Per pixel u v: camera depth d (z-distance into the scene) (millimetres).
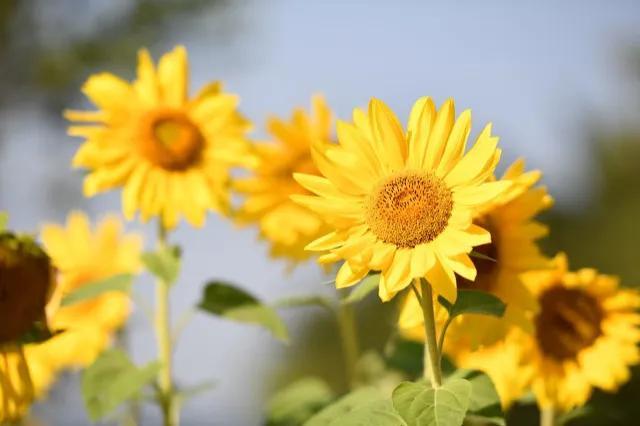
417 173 1504
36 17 7742
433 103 1515
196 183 2164
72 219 2410
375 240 1492
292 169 2391
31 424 2326
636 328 1919
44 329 1597
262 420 2086
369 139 1516
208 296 2025
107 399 1894
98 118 2156
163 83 2205
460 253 1467
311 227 2365
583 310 1866
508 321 1668
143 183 2143
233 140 2197
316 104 2424
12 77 7656
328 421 1614
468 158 1499
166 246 2107
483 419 1571
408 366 2055
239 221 2387
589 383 1855
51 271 1598
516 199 1668
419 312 1612
